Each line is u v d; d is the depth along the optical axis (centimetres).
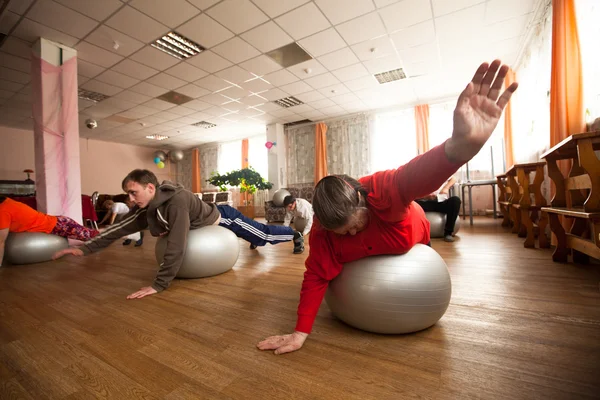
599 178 148
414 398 71
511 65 470
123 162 958
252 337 109
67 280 205
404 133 678
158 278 168
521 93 429
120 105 602
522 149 425
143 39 371
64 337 114
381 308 99
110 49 390
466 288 153
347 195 73
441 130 632
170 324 123
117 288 181
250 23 350
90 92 533
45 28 339
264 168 899
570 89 229
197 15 330
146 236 471
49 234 279
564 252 198
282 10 329
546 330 103
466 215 598
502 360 86
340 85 546
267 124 792
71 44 374
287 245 337
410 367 84
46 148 351
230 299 153
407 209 80
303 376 82
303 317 98
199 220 200
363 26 365
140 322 126
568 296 135
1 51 381
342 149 743
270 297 155
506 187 394
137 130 799
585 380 74
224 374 85
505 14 347
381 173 83
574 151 189
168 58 421
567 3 233
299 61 449
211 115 691
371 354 93
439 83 548
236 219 234
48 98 357
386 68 482
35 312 143
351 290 103
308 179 802
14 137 725
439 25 367
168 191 174
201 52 411
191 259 187
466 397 70
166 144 987
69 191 363
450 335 103
